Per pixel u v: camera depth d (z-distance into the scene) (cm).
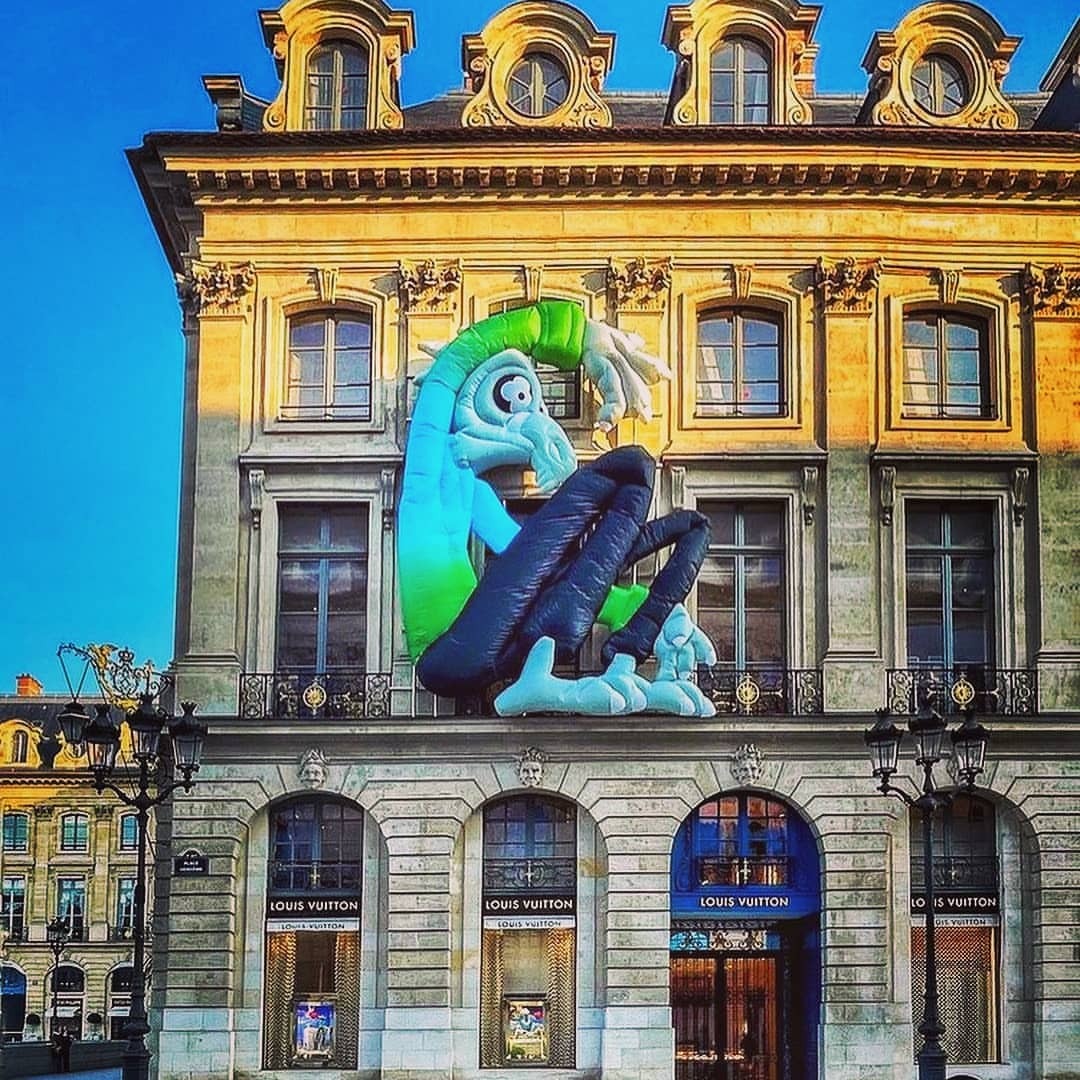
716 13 4022
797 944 3722
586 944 3659
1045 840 3678
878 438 3841
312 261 3891
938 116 4003
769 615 3806
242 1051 3634
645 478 3631
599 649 3747
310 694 3700
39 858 11312
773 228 3888
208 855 3656
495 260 3881
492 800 3700
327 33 4028
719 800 3728
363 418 3875
